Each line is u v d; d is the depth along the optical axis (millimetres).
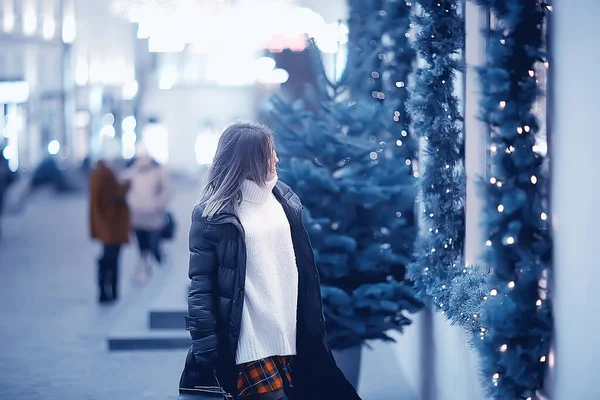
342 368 6984
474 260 5766
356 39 8430
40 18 41719
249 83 47438
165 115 47938
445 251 5762
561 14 4324
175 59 47312
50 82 42562
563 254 4297
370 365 8875
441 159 5746
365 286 6633
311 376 5062
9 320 11820
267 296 4789
